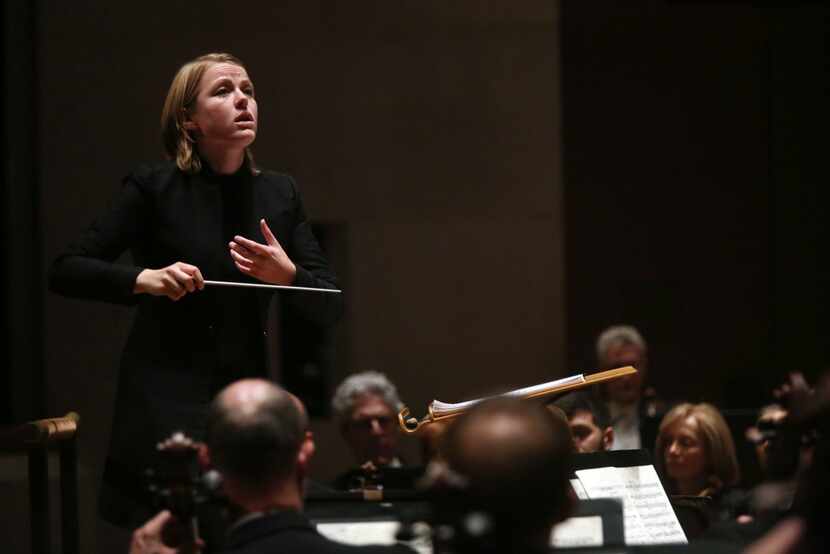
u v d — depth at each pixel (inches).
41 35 1037.2
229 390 331.0
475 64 1070.4
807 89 1135.0
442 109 1070.4
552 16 1069.1
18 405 1021.2
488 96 1071.0
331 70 1063.0
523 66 1069.8
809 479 310.5
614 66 1139.3
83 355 1035.3
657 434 711.7
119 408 438.6
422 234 1069.1
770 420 452.4
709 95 1145.4
